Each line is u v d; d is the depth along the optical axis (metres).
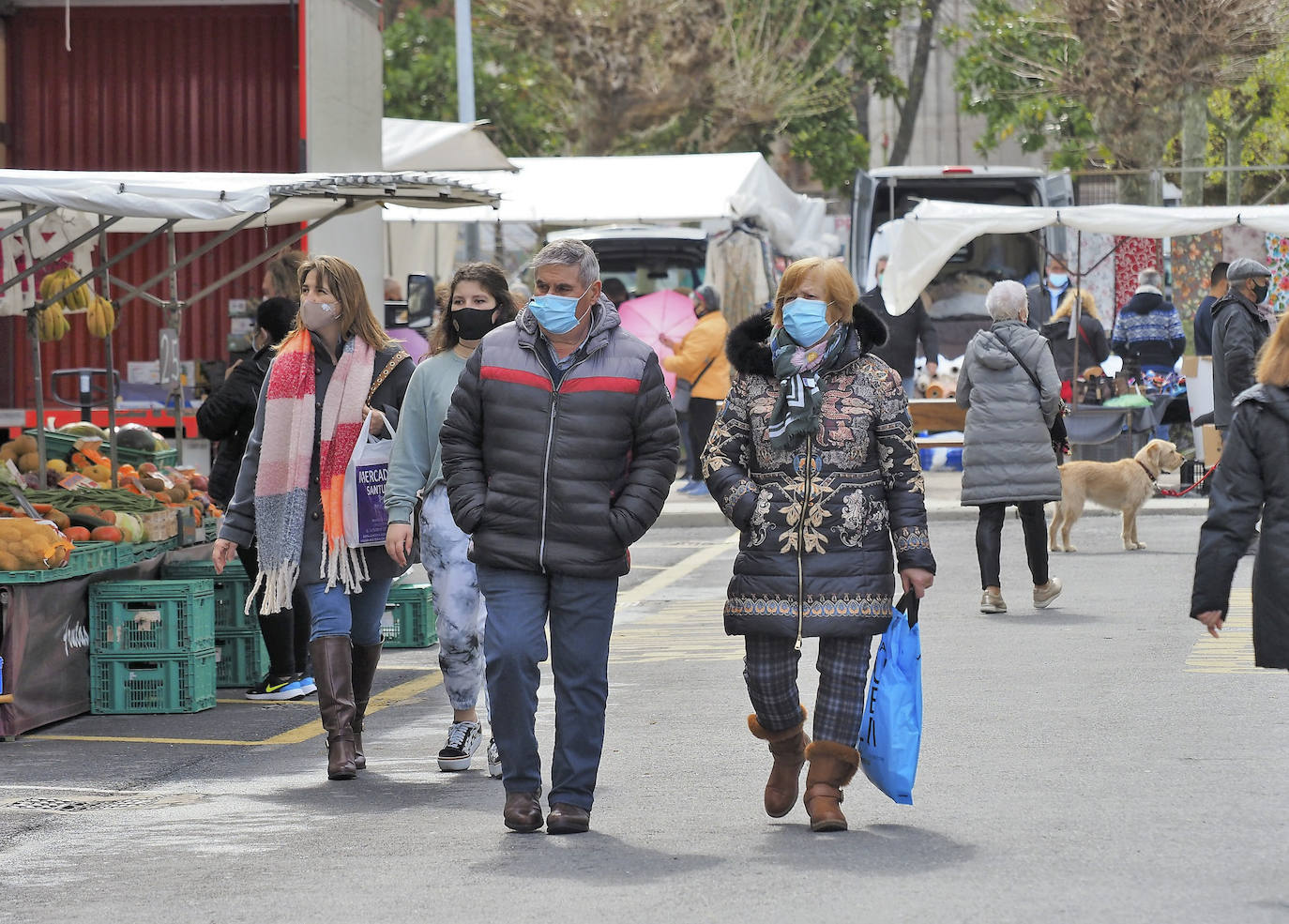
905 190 71.25
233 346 44.31
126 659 27.14
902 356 63.56
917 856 17.39
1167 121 75.75
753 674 18.50
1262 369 16.36
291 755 23.80
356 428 21.86
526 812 18.81
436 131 57.25
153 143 47.03
